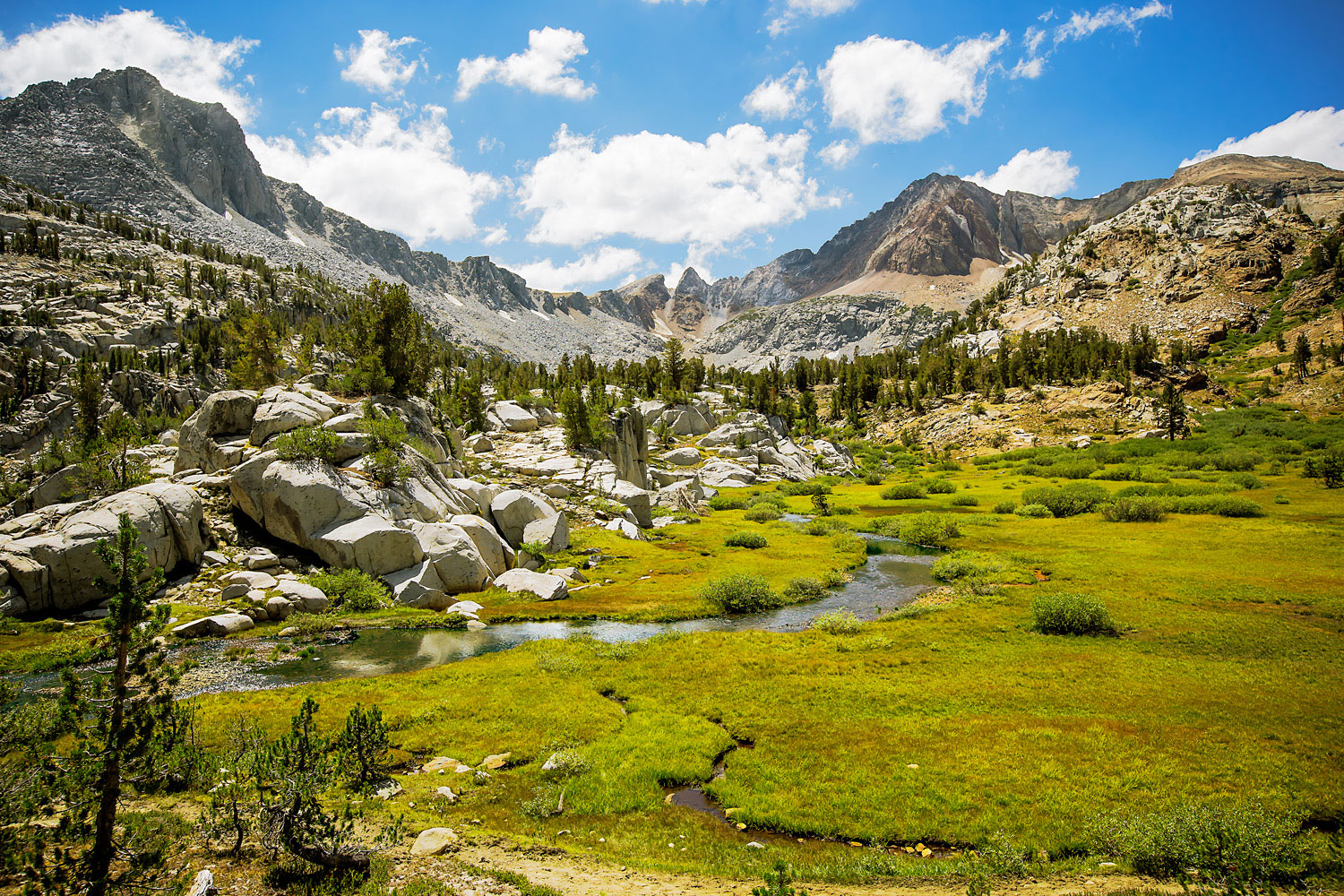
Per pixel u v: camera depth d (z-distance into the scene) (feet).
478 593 148.87
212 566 139.33
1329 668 89.40
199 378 571.69
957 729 74.69
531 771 67.10
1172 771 62.34
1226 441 416.05
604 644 113.60
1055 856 50.57
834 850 52.75
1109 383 580.30
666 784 66.49
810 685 91.35
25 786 37.22
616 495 247.09
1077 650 101.91
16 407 450.71
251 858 43.83
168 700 40.93
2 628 108.27
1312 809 55.01
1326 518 210.79
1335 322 650.84
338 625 123.65
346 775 59.72
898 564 192.54
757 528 254.68
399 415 207.41
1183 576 146.61
